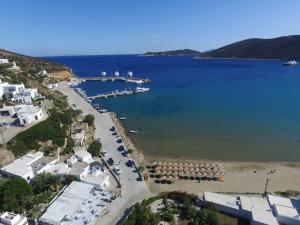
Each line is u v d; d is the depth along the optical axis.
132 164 83.50
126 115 143.75
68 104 155.38
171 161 89.38
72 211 58.81
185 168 81.44
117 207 63.47
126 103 171.62
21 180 62.19
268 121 126.06
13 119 98.75
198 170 80.25
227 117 134.38
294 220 54.97
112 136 107.38
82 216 58.62
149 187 72.25
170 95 192.38
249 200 62.06
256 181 76.25
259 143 102.31
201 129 119.06
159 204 64.69
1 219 53.97
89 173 75.94
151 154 95.31
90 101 169.50
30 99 120.06
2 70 163.38
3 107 106.12
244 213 58.97
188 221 58.56
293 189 72.00
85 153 83.12
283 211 57.00
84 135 102.56
